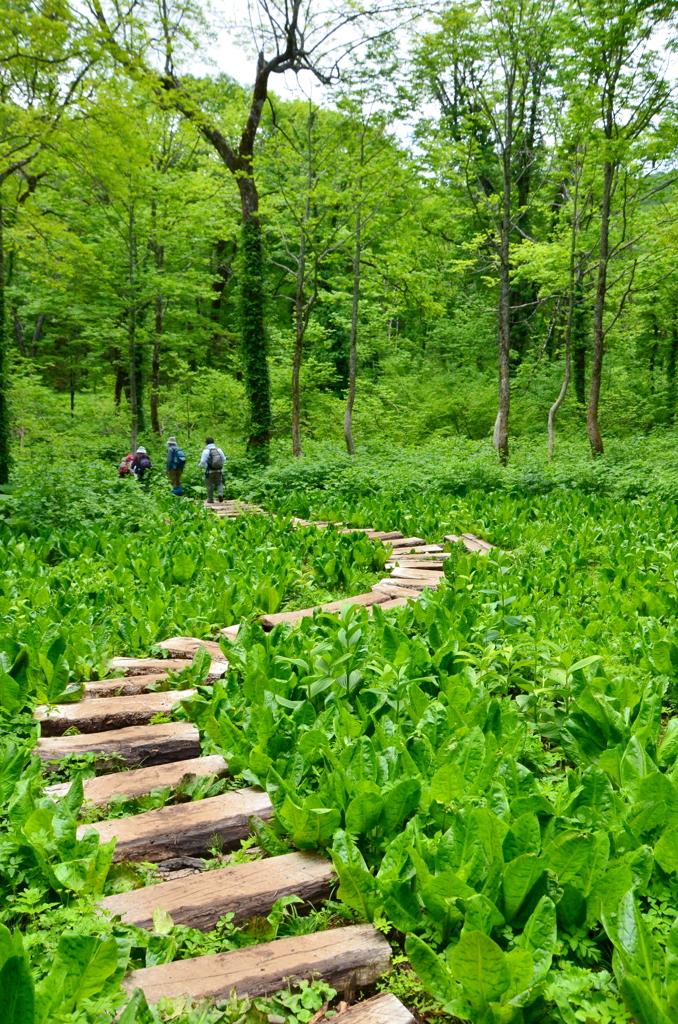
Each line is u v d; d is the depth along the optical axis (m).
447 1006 1.97
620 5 12.89
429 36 16.61
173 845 2.83
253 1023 1.93
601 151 14.69
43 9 11.80
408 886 2.30
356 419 25.55
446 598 5.55
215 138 18.86
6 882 2.52
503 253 18.16
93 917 2.24
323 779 2.94
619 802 2.65
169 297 24.44
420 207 20.97
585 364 29.66
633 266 17.52
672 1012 1.79
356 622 4.58
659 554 7.43
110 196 17.28
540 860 2.16
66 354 34.69
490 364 31.41
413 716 3.62
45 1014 1.80
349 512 11.23
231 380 26.95
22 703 3.82
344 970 2.15
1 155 13.33
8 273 20.95
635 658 4.59
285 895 2.50
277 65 18.31
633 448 17.81
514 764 2.85
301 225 19.36
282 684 3.84
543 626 5.19
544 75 17.09
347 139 18.84
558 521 10.27
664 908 2.27
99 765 3.48
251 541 9.08
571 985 1.96
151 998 2.02
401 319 36.47
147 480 16.44
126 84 13.58
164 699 4.15
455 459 15.91
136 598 6.18
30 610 5.48
